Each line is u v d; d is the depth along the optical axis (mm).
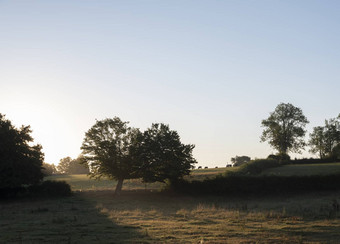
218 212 30703
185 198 49344
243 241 16656
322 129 117375
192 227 21641
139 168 54562
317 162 88250
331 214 26359
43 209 35219
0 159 48781
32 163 51781
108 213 30828
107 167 55219
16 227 22719
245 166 66562
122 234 19156
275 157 88562
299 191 49031
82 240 17422
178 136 56906
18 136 51469
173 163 54281
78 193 56938
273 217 26266
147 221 24875
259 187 51062
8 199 49812
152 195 52625
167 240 17219
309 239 17188
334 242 16250
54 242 17016
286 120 103500
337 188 48281
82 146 56625
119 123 57469
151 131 57094
